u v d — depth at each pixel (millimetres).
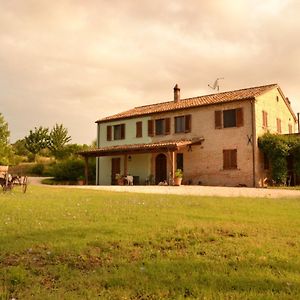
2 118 34438
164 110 28828
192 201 11570
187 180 27250
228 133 25562
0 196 13477
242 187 22766
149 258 4641
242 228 6488
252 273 3961
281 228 6531
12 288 3611
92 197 13141
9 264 4426
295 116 31891
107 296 3379
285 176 23844
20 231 6223
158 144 26031
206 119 26766
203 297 3305
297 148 23594
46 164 45969
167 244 5383
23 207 9641
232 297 3291
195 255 4762
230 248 5066
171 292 3463
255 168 24062
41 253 4871
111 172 32188
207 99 28250
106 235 5875
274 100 27953
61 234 5965
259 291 3443
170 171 25109
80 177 32375
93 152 29656
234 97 25641
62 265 4355
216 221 7277
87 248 5070
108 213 8492
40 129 58250
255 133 24391
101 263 4473
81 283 3734
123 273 4004
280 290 3471
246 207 9836
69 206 9953
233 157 25188
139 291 3492
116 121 32719
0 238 5691
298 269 4125
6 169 21281
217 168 25859
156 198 12797
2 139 34312
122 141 32031
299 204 10750
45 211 8828
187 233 6098
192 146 27234
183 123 28062
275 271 4062
